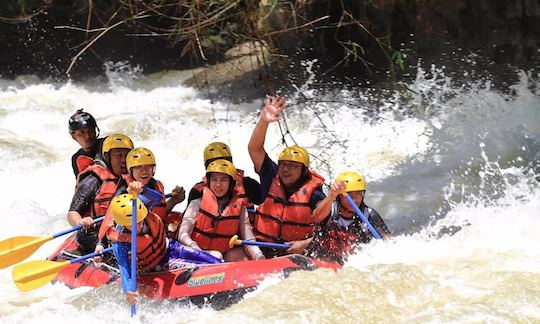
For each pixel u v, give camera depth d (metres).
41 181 20.47
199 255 12.84
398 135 23.12
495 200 17.67
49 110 29.61
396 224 16.73
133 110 29.53
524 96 24.39
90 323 11.38
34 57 38.75
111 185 14.02
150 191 13.46
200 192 13.55
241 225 13.55
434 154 21.59
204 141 23.67
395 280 12.06
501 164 20.30
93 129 15.12
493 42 25.58
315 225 13.59
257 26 14.25
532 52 24.84
